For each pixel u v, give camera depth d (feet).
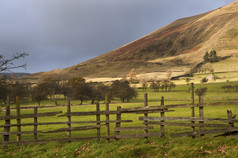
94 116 139.13
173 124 43.01
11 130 87.56
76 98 336.08
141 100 339.16
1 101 91.81
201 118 41.60
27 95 323.98
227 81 593.42
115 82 422.41
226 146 36.94
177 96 373.61
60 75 608.60
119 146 41.45
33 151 43.24
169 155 36.52
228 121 41.04
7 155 42.34
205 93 390.83
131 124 88.74
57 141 46.19
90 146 42.50
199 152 36.17
